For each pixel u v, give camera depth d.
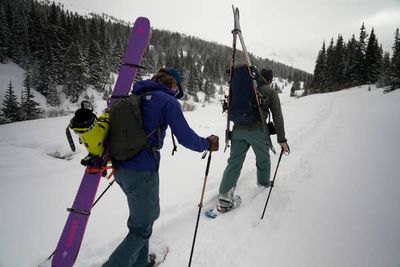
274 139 7.12
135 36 2.34
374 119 10.30
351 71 52.19
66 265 1.79
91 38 71.00
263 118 3.03
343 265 2.23
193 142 1.92
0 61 59.31
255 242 2.59
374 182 3.80
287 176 4.15
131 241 1.91
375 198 3.30
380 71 44.62
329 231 2.70
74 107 51.41
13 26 63.38
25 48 62.25
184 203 3.33
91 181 1.92
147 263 2.20
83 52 60.56
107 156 1.87
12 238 2.69
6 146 6.78
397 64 31.66
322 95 37.56
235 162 3.20
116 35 89.25
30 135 10.24
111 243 2.57
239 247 2.54
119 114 1.84
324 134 7.29
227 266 2.31
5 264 2.30
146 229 1.96
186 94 67.44
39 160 5.60
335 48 58.97
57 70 56.34
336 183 3.85
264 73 3.18
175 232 2.81
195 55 127.44
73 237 1.84
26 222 3.01
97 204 3.37
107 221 2.98
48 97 52.12
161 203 3.38
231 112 3.15
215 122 14.66
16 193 3.79
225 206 3.13
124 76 2.29
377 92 33.09
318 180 3.98
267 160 3.43
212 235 2.74
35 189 3.95
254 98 3.02
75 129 1.66
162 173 4.55
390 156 5.03
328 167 4.53
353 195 3.44
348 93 36.50
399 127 8.27
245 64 3.02
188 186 3.95
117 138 1.81
